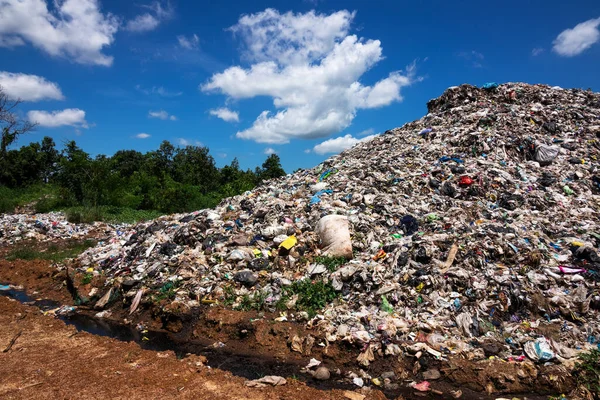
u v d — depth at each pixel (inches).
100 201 1014.4
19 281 435.2
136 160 2133.4
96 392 201.8
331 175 527.5
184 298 319.3
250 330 274.5
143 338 289.9
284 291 308.7
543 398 202.8
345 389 216.7
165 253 395.5
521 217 366.9
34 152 1670.8
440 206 399.9
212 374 227.0
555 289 268.8
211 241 387.5
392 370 230.2
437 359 229.3
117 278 372.5
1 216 812.0
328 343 253.6
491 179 435.5
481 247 303.9
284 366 243.1
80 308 354.3
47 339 274.4
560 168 472.4
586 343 229.9
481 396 207.5
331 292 299.0
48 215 847.7
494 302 260.1
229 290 319.0
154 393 201.9
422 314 263.1
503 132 526.0
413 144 569.6
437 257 301.6
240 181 1128.2
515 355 229.1
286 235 372.2
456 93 687.1
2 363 235.3
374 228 366.6
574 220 364.8
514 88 660.1
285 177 636.7
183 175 1619.1
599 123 558.3
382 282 291.7
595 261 286.2
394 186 448.8
